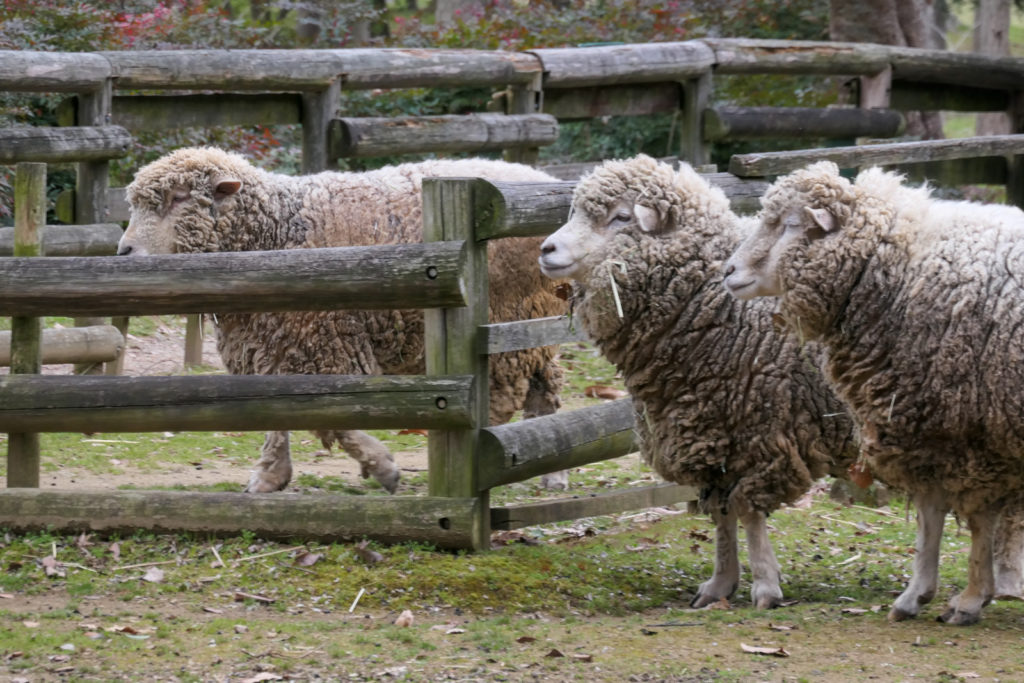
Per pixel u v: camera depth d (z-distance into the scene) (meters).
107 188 34.47
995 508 18.72
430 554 20.39
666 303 20.08
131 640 16.91
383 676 15.82
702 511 20.72
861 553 24.27
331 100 37.84
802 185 18.50
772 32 63.97
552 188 21.67
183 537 21.06
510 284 25.34
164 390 21.05
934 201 19.22
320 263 20.31
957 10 89.88
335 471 28.20
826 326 18.61
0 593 18.89
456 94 53.19
